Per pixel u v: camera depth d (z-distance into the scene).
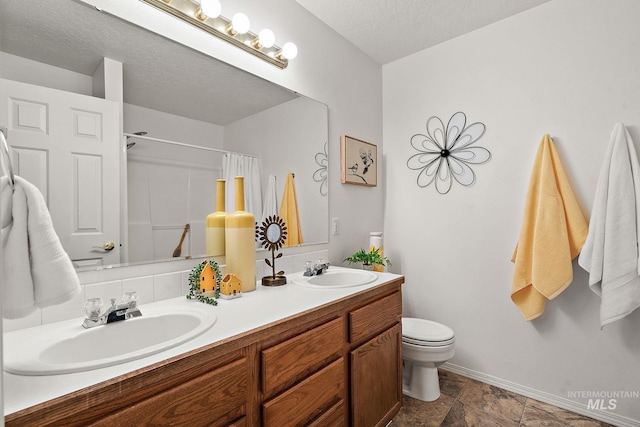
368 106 2.50
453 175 2.29
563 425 1.70
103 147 1.13
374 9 1.96
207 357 0.82
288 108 1.82
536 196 1.89
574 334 1.84
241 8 1.56
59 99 1.03
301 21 1.91
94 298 1.03
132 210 1.20
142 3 1.24
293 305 1.20
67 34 1.06
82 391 0.62
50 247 0.80
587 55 1.80
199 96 1.42
